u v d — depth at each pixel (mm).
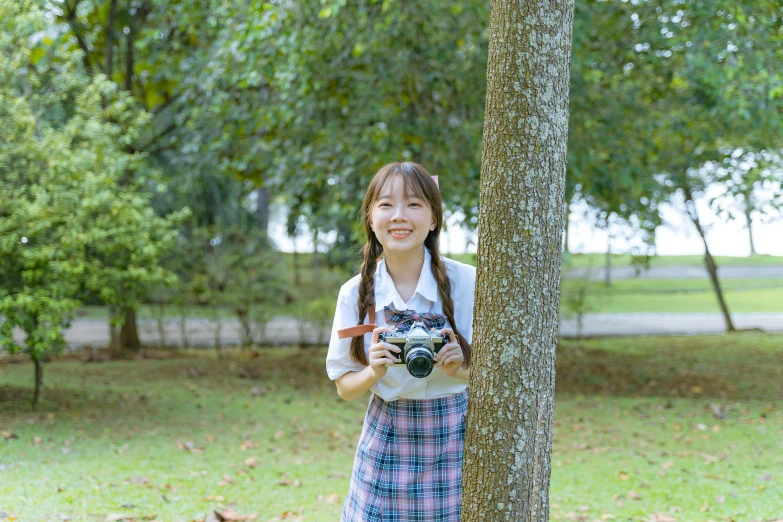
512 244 1809
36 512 3580
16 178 5930
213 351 11281
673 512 3875
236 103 8648
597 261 26812
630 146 7246
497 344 1823
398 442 2084
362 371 2043
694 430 6090
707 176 9742
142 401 7105
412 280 2139
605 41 7242
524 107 1800
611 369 9523
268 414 6723
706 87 6320
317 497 4117
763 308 19406
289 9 6852
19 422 5859
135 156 7074
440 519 2049
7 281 5961
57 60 7293
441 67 7074
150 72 10148
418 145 7762
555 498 4141
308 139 8117
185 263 10875
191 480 4371
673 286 25172
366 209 2145
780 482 4480
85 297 6621
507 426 1822
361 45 6832
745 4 6309
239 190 14781
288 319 15812
